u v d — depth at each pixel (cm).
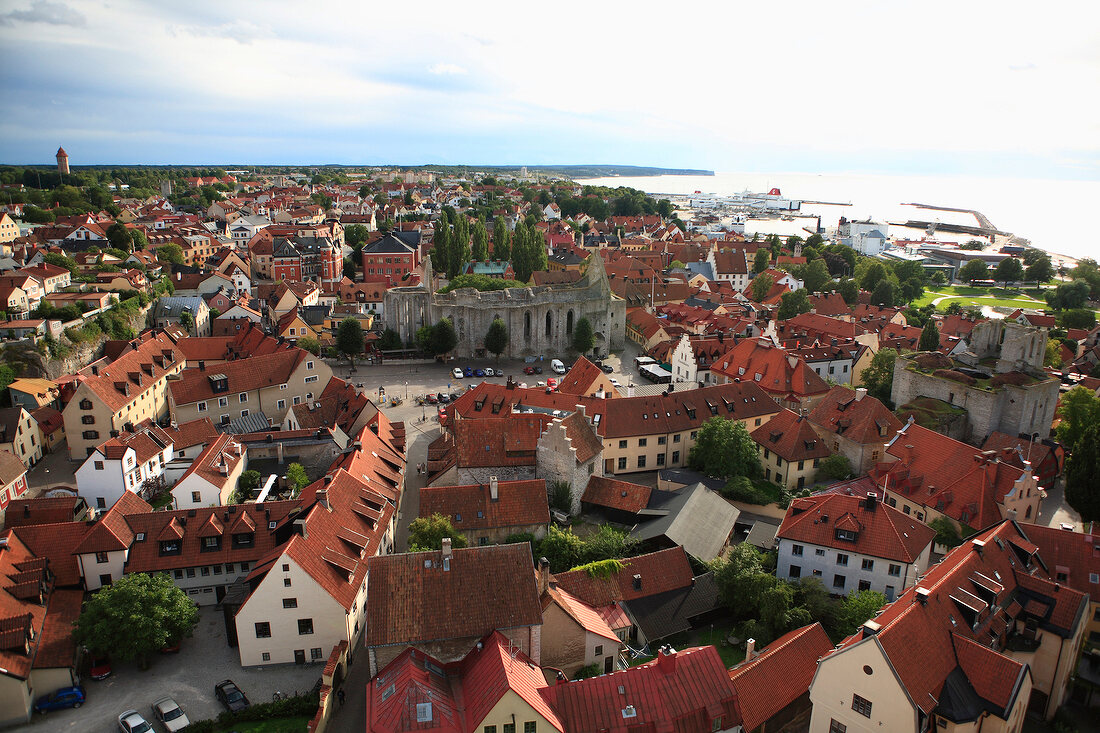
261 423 12481
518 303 18075
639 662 6831
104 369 11725
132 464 9612
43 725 6044
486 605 6094
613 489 9462
